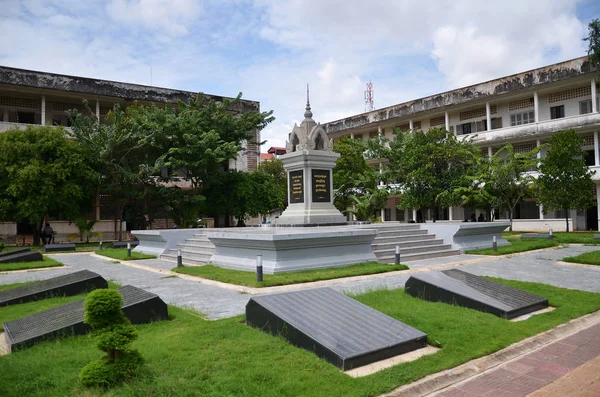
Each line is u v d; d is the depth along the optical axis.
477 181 27.94
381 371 4.81
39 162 24.89
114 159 27.81
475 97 35.28
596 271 11.98
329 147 17.42
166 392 4.14
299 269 11.66
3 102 33.47
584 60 29.33
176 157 28.33
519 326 6.54
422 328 6.15
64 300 8.51
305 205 16.73
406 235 16.52
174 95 37.91
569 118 30.41
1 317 7.33
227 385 4.28
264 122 31.80
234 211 30.55
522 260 14.46
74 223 31.00
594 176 29.02
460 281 8.40
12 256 16.94
